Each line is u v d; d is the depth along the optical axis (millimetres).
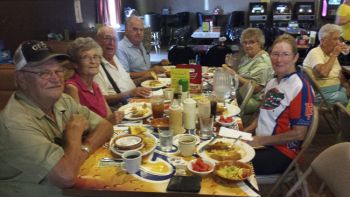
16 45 4309
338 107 2240
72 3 5973
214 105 1918
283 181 1885
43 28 5004
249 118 2697
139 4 9297
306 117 1779
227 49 4609
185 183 1204
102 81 2586
